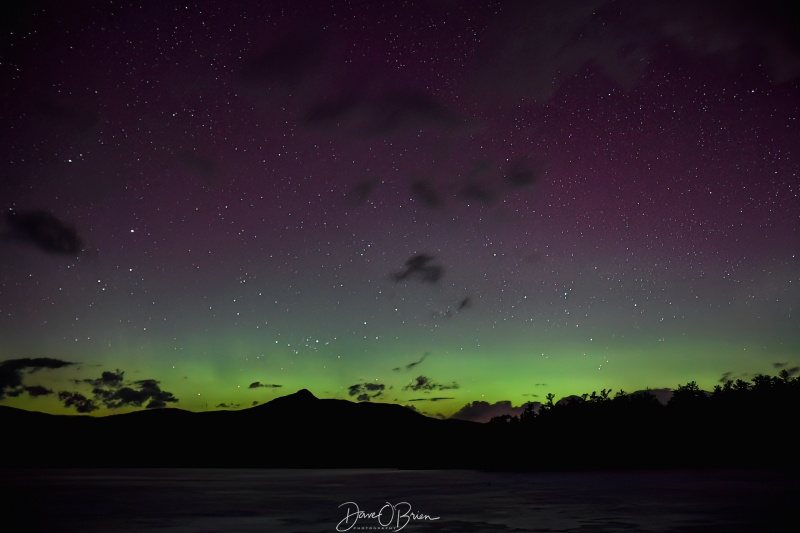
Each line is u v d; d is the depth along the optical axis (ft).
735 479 88.48
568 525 40.75
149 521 46.50
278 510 53.52
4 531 41.86
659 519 43.45
